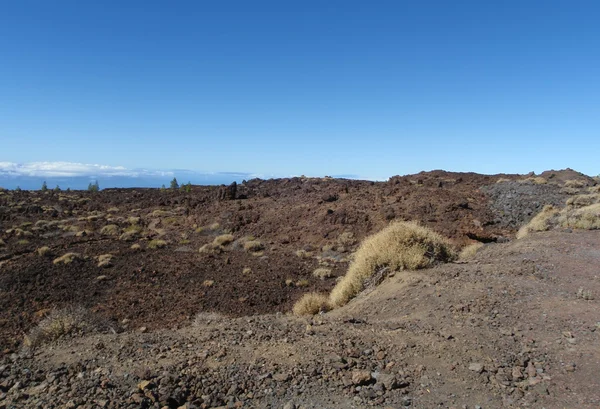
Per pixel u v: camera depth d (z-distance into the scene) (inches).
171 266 791.1
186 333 262.8
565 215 751.7
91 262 808.9
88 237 1108.5
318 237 1031.0
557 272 394.9
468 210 1079.6
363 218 1072.8
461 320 279.6
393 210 1086.4
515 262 443.5
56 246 957.2
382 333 254.5
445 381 191.6
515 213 1051.3
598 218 676.7
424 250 443.5
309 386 185.8
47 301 607.5
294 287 679.1
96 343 240.5
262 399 176.1
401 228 468.4
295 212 1232.8
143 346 231.8
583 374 195.6
